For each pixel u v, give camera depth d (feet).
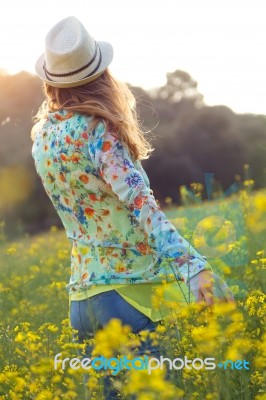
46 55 11.00
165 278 10.58
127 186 10.10
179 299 11.30
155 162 127.95
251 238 21.65
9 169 107.04
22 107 109.70
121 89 11.09
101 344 9.27
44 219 110.93
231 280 16.78
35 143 11.27
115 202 10.50
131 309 10.57
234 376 10.51
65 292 21.89
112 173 10.15
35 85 111.45
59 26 11.10
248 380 10.29
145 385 8.30
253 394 10.61
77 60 10.73
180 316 10.61
